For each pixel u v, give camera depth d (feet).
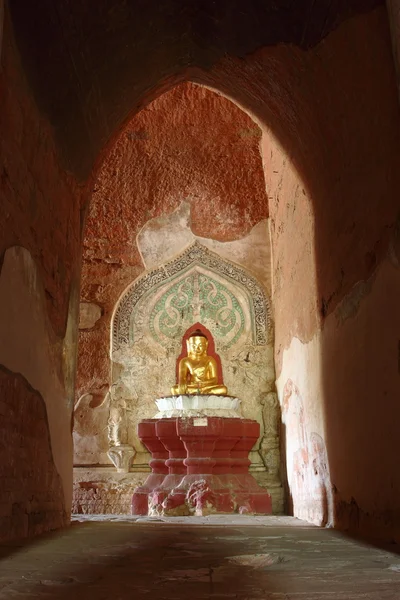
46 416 14.30
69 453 17.02
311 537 12.57
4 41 10.78
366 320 12.71
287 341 24.26
